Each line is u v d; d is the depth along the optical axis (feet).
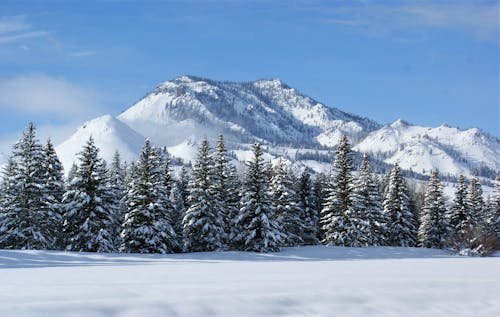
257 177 159.63
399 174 213.66
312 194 211.82
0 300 28.94
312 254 153.69
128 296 31.32
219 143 174.60
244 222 160.15
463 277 45.75
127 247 143.33
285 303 31.96
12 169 144.56
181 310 29.27
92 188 142.00
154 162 149.07
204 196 155.74
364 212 190.49
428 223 210.38
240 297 32.04
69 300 29.45
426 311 33.14
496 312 33.83
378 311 32.42
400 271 53.01
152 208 140.36
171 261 113.80
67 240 142.92
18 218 135.95
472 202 220.84
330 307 32.14
